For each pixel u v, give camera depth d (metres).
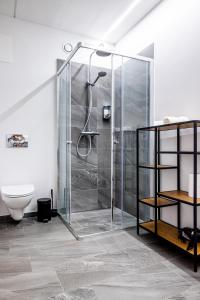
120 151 2.91
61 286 1.45
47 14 2.69
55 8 2.57
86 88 2.98
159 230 2.14
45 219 2.68
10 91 2.76
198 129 1.94
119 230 2.43
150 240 2.17
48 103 2.97
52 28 2.96
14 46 2.76
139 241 2.15
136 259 1.80
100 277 1.55
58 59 2.99
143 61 2.64
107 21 2.82
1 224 2.59
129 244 2.08
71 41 3.07
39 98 2.91
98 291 1.41
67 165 2.74
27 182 2.87
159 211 2.48
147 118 2.60
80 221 2.69
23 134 2.83
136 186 2.62
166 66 2.35
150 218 2.61
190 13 2.06
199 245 1.74
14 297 1.35
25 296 1.36
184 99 2.12
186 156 2.11
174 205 2.20
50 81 2.97
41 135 2.94
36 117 2.90
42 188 2.96
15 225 2.56
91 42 3.20
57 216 2.92
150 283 1.49
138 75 2.71
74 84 2.89
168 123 1.98
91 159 3.09
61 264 1.72
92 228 2.46
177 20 2.21
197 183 1.79
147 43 2.66
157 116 2.48
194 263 1.63
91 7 2.55
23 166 2.84
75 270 1.64
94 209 3.12
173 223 2.29
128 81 2.81
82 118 3.00
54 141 3.02
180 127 2.07
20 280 1.51
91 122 3.07
